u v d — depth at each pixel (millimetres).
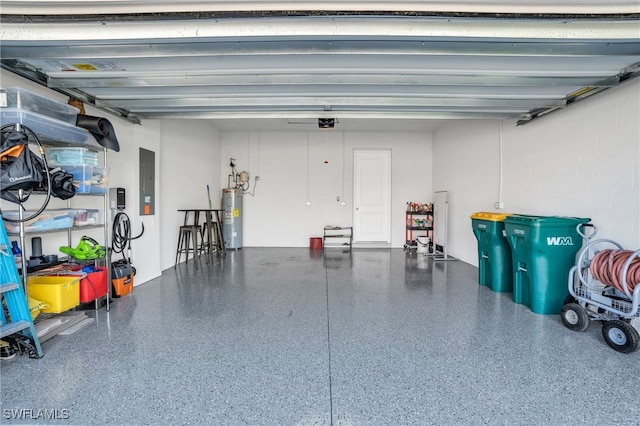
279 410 1919
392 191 8164
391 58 2621
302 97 3652
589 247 3096
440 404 1974
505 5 1974
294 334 2959
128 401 1993
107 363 2432
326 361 2475
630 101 3043
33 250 3098
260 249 7898
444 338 2883
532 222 3422
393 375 2285
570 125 3756
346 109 4016
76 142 3115
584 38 2213
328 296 4113
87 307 3619
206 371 2328
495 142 5320
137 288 4449
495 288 4324
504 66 2777
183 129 6262
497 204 5246
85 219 3328
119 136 4301
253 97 3609
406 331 3033
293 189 8211
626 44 2389
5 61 2652
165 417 1856
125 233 4219
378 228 8250
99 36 2229
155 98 3533
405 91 3371
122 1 1944
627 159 3074
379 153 8188
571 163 3736
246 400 2010
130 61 2664
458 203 6660
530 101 3635
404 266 6000
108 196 3846
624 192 3100
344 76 2998
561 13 2070
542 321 3273
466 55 2494
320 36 2240
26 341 2502
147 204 4848
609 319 2902
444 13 2068
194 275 5230
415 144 8141
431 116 4195
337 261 6457
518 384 2178
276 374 2293
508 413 1894
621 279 2678
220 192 8047
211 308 3643
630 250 2906
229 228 7797
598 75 2918
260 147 8172
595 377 2260
